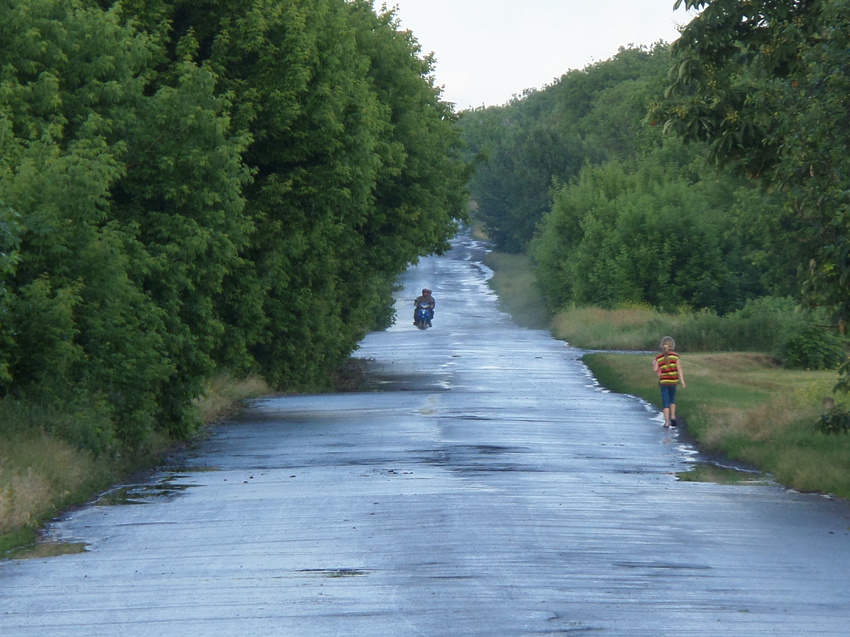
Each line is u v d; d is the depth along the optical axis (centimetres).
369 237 14462
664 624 2830
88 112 6862
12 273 5469
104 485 5569
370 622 2834
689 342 17838
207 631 2773
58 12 6962
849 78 5153
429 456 6612
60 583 3378
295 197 9700
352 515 4531
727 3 5650
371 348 17962
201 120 7206
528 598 3095
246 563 3625
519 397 10681
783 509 4809
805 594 3203
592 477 5797
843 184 5112
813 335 15375
